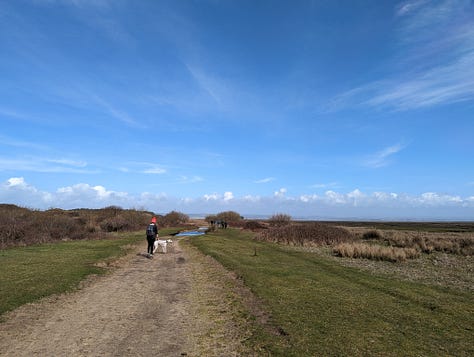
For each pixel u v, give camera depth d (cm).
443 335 832
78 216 4366
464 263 2286
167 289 1202
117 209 5266
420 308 1058
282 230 3538
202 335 775
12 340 726
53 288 1130
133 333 780
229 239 3195
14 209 3506
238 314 917
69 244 2491
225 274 1453
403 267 2070
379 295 1189
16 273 1338
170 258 1959
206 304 1017
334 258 2338
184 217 7062
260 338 751
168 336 766
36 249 2150
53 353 666
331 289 1230
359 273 1681
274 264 1775
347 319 897
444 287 1514
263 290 1157
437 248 3098
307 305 1004
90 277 1359
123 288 1205
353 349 706
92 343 718
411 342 766
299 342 732
